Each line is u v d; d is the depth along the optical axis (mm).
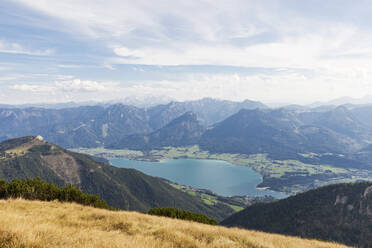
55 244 9656
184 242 13133
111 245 10281
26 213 16734
